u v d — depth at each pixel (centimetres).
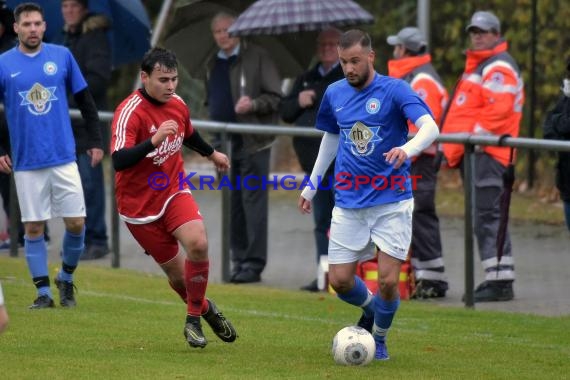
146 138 2498
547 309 3278
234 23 3809
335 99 2439
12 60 2955
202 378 2220
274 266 4069
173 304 3197
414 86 3584
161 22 6081
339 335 2420
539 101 5088
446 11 5559
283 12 3728
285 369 2341
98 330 2750
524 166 3734
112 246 4025
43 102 2959
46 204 3008
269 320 3003
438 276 3516
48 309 3017
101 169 4159
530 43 5138
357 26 3853
